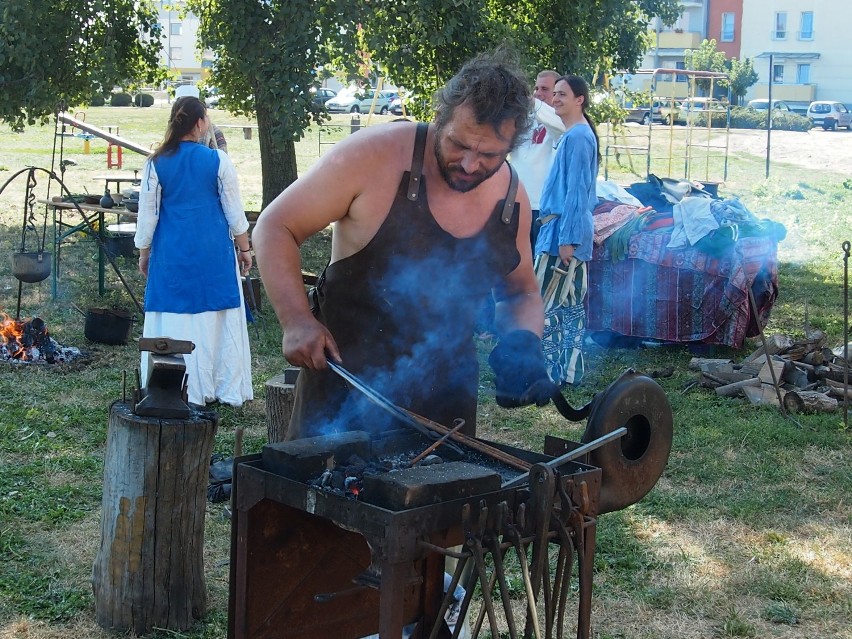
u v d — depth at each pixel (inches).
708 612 137.0
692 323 282.4
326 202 91.8
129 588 125.2
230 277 214.1
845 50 2060.8
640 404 93.4
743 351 286.0
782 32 2108.8
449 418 102.3
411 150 91.6
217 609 132.9
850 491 181.0
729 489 181.5
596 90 502.9
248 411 219.5
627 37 483.5
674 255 280.1
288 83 372.2
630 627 132.6
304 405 100.4
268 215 93.4
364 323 96.3
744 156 976.9
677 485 183.6
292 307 92.0
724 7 2220.7
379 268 93.8
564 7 432.5
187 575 127.5
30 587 136.6
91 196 343.3
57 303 317.1
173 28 2101.4
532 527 81.0
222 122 1218.6
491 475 79.7
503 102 82.5
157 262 208.2
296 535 93.4
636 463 94.4
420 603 104.3
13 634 124.9
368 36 388.5
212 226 208.5
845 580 146.6
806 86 2053.4
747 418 224.5
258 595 92.4
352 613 101.4
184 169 204.5
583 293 243.1
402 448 95.3
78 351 261.9
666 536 160.4
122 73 441.1
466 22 393.7
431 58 405.4
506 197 96.6
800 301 357.1
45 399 222.7
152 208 205.3
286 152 465.1
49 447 191.8
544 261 235.5
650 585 143.9
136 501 123.0
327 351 93.5
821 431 214.7
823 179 792.3
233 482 88.6
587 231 231.8
